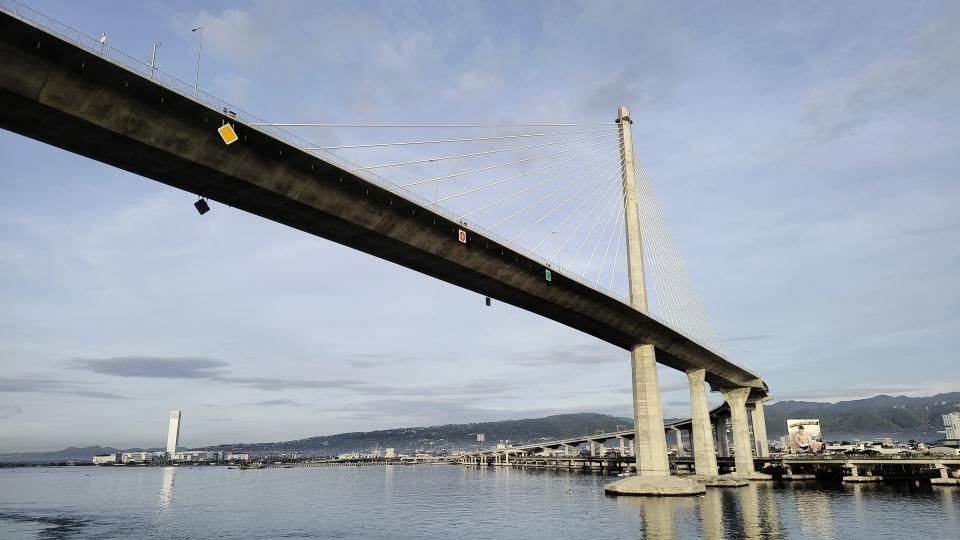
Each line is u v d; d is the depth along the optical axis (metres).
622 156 109.31
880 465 129.12
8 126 38.75
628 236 104.50
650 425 99.06
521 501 95.75
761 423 178.25
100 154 42.41
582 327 94.56
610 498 93.25
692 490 93.06
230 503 103.31
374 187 52.72
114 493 135.62
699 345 111.12
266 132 44.47
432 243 62.22
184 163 43.88
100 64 36.25
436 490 132.50
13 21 32.56
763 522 60.62
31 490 149.75
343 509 88.81
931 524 57.31
